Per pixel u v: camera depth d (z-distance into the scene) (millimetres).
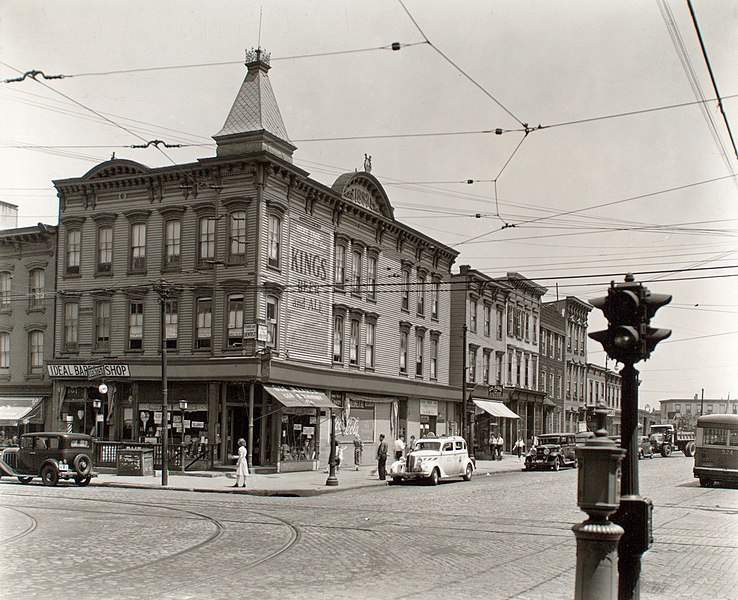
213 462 35500
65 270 40281
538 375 67688
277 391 35438
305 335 38344
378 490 29672
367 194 44531
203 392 36188
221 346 35656
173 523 18234
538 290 67188
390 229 46531
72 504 22516
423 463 32406
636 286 9586
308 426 38531
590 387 82875
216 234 36125
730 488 33000
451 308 54656
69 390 39969
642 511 9117
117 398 38250
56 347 40094
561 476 39281
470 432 55094
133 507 21797
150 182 38031
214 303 36000
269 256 36000
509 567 13086
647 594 11094
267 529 17359
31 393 41938
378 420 44969
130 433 37875
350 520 19328
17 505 22078
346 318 41938
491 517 20422
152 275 37844
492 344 58500
